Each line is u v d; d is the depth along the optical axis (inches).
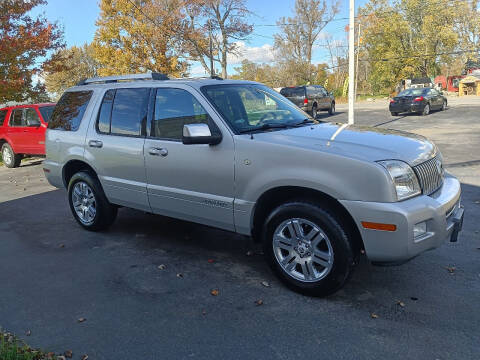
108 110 205.2
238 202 156.3
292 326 129.1
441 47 2192.4
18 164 502.9
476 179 313.6
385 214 126.4
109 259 189.0
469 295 144.7
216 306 143.3
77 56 2222.0
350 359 112.2
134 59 1406.3
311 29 2309.3
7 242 219.3
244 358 114.3
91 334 128.5
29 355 112.3
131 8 1364.4
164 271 173.9
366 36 2245.3
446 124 702.5
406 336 121.6
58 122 233.1
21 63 620.4
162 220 245.6
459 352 113.4
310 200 142.2
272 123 170.9
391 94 2297.0
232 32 1414.9
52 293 157.1
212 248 198.7
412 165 135.7
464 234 202.8
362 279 159.6
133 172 192.5
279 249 151.6
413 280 157.4
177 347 120.3
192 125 152.0
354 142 144.2
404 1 2208.4
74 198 230.4
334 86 2827.3
